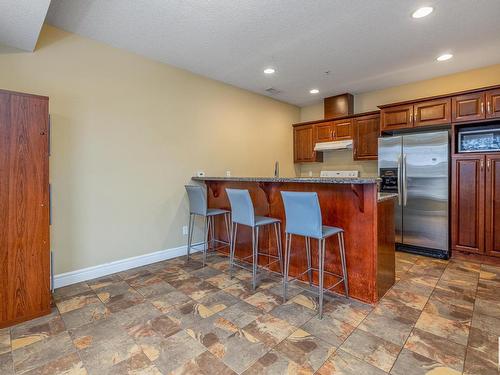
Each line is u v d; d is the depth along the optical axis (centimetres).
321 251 215
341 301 237
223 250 379
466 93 340
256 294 252
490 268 313
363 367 157
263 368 157
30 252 212
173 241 363
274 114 520
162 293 255
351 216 240
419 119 379
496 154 318
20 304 208
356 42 297
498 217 319
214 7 233
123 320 209
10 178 205
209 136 405
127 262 319
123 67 312
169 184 357
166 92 352
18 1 180
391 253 266
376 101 470
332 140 500
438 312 216
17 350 175
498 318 206
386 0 224
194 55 328
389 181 388
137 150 326
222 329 196
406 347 174
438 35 282
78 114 280
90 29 269
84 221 287
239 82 425
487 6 232
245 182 341
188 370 156
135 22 256
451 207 351
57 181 269
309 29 270
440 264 328
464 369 154
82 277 285
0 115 201
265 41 294
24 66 248
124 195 316
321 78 410
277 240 300
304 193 216
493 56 334
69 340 185
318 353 170
